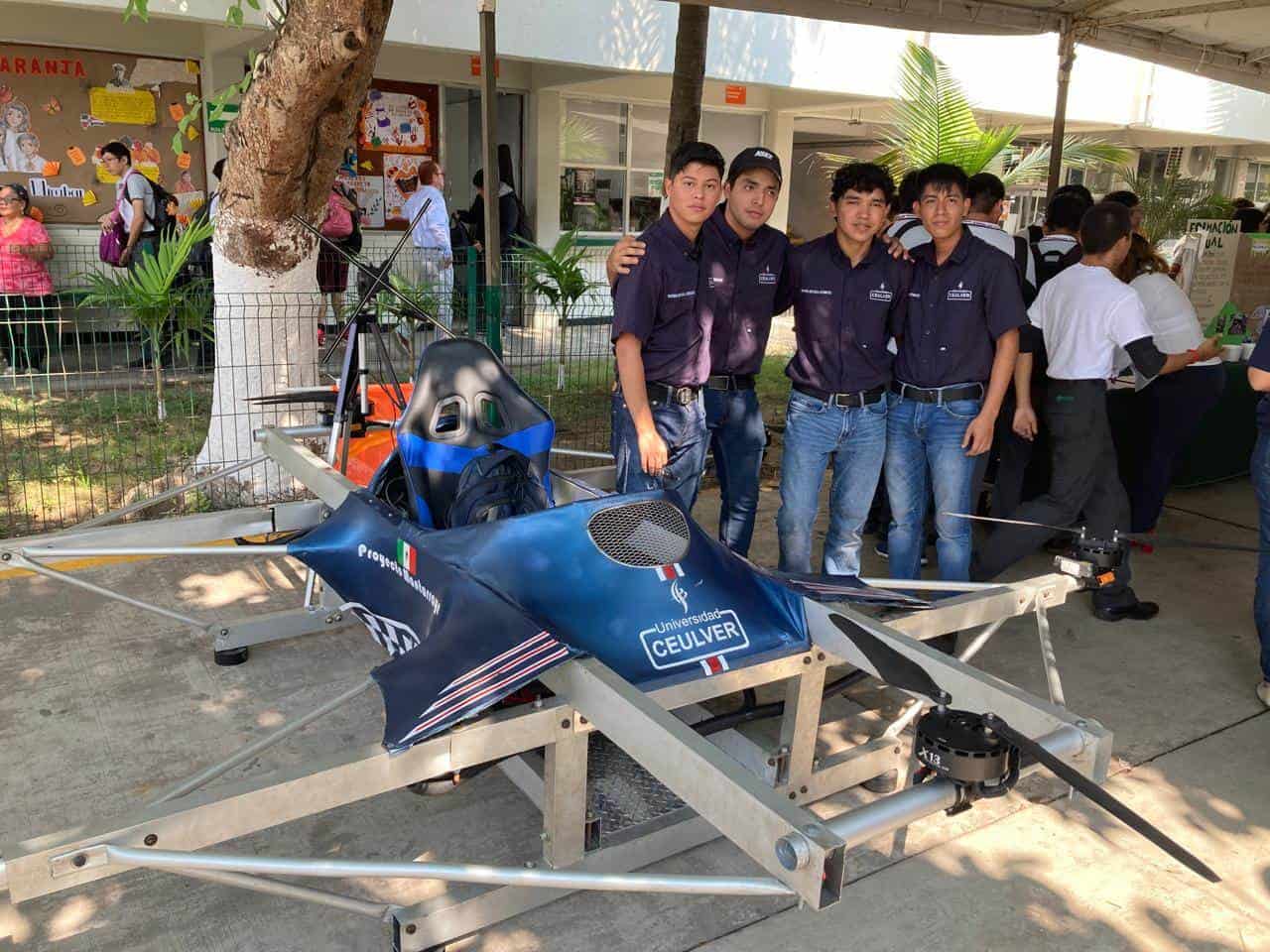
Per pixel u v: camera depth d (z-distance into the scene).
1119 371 5.37
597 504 3.12
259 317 6.24
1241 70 8.23
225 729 3.81
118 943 2.73
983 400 4.44
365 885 2.99
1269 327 3.96
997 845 3.28
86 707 3.93
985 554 4.91
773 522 6.49
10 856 1.85
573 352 11.05
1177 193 14.75
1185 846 3.30
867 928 2.88
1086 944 2.84
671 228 4.11
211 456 6.47
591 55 11.47
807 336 4.43
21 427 8.04
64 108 10.70
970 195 5.04
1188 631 5.04
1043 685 4.39
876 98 14.11
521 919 2.87
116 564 5.46
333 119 5.60
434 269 10.77
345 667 4.34
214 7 8.88
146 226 9.72
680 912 2.92
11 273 9.45
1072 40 7.33
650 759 2.08
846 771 3.30
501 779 3.59
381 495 3.85
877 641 2.17
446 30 10.39
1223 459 7.57
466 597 2.81
